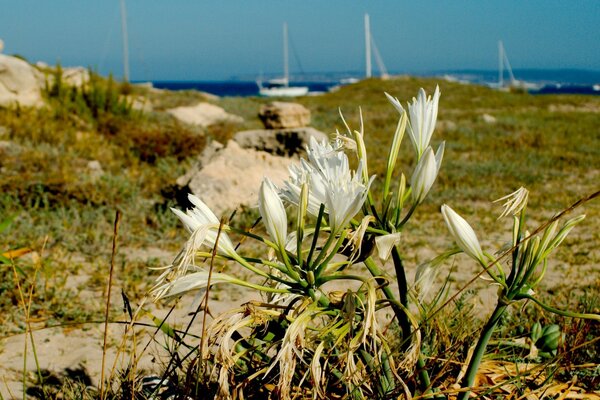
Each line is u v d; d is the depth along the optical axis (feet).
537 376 6.24
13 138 33.65
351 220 4.81
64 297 13.98
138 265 17.42
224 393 4.54
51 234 19.58
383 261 4.46
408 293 5.18
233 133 45.11
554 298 13.73
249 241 21.12
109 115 43.39
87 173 27.94
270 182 4.62
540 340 7.24
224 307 14.01
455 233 4.70
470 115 82.23
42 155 28.78
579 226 24.89
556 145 51.98
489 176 36.88
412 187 4.83
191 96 89.10
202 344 4.64
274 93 292.61
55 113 40.81
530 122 72.64
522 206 4.82
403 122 5.01
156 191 27.25
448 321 8.29
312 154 5.02
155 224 22.29
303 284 4.71
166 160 34.88
